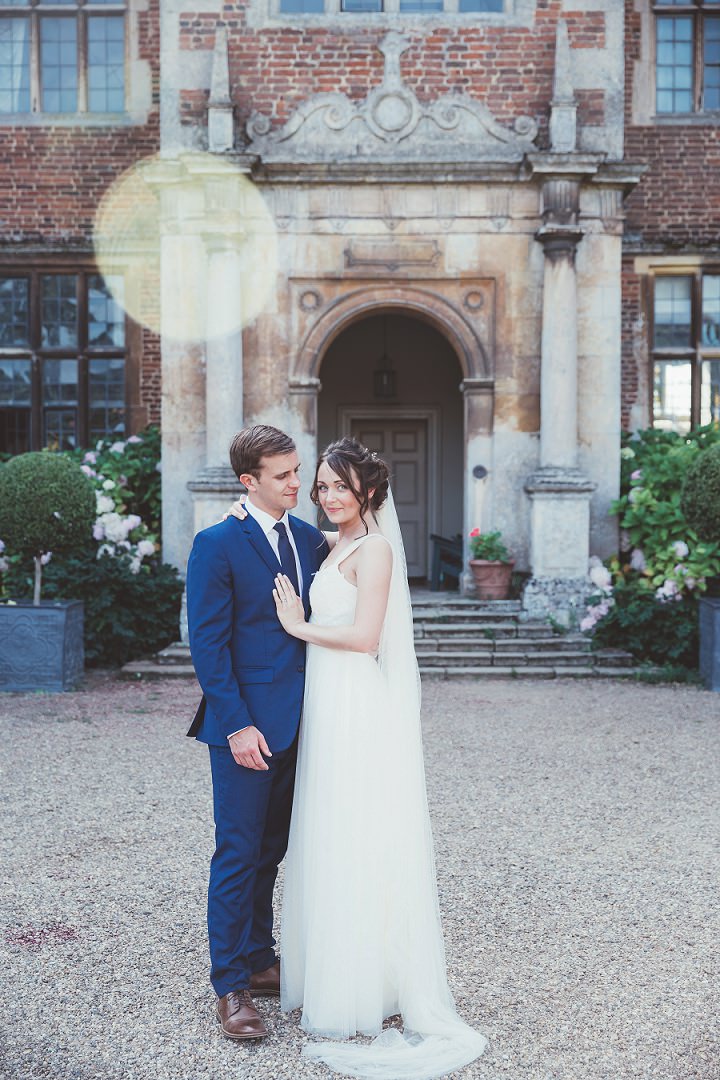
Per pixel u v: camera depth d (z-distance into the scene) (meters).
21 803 5.18
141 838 4.63
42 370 13.06
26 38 12.88
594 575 9.91
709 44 12.89
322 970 2.93
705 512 8.71
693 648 9.49
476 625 9.88
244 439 3.09
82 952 3.42
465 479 10.66
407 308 10.48
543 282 10.35
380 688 3.07
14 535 8.28
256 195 10.32
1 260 12.80
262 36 10.38
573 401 10.18
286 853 3.35
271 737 2.99
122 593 9.80
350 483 3.06
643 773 5.88
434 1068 2.72
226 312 10.12
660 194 12.80
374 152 10.34
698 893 3.98
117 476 11.01
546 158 9.93
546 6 10.39
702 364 13.04
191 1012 3.03
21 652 8.55
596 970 3.31
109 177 12.77
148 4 12.72
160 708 7.80
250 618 3.04
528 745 6.59
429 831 3.14
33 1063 2.74
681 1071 2.70
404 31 10.38
